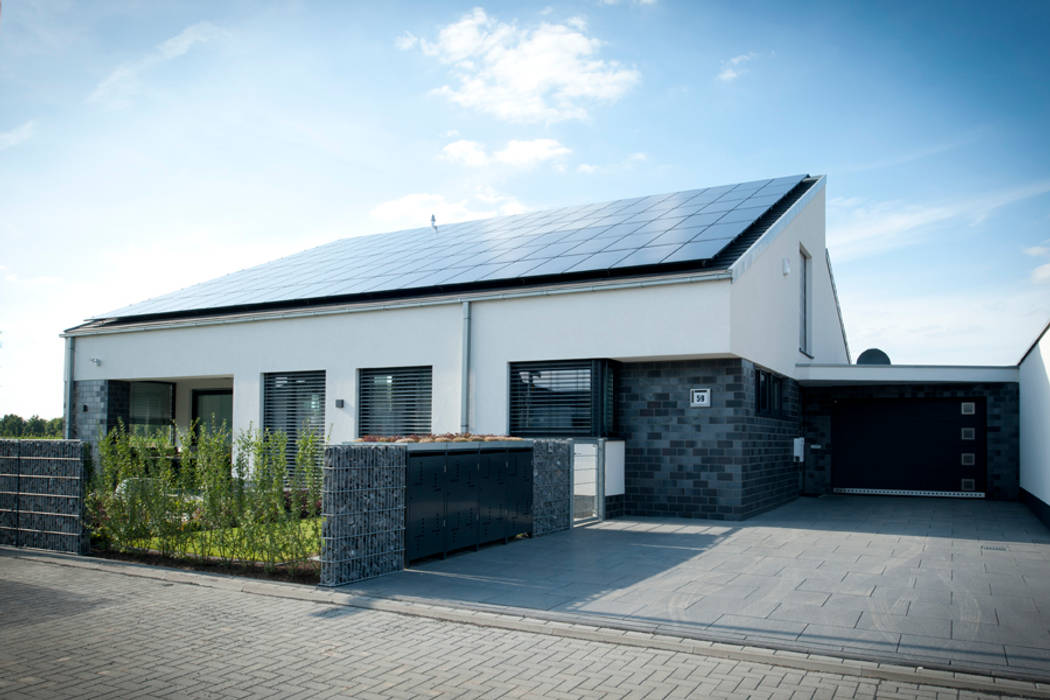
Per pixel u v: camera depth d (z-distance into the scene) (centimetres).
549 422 1284
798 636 547
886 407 1769
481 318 1348
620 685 448
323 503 721
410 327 1419
